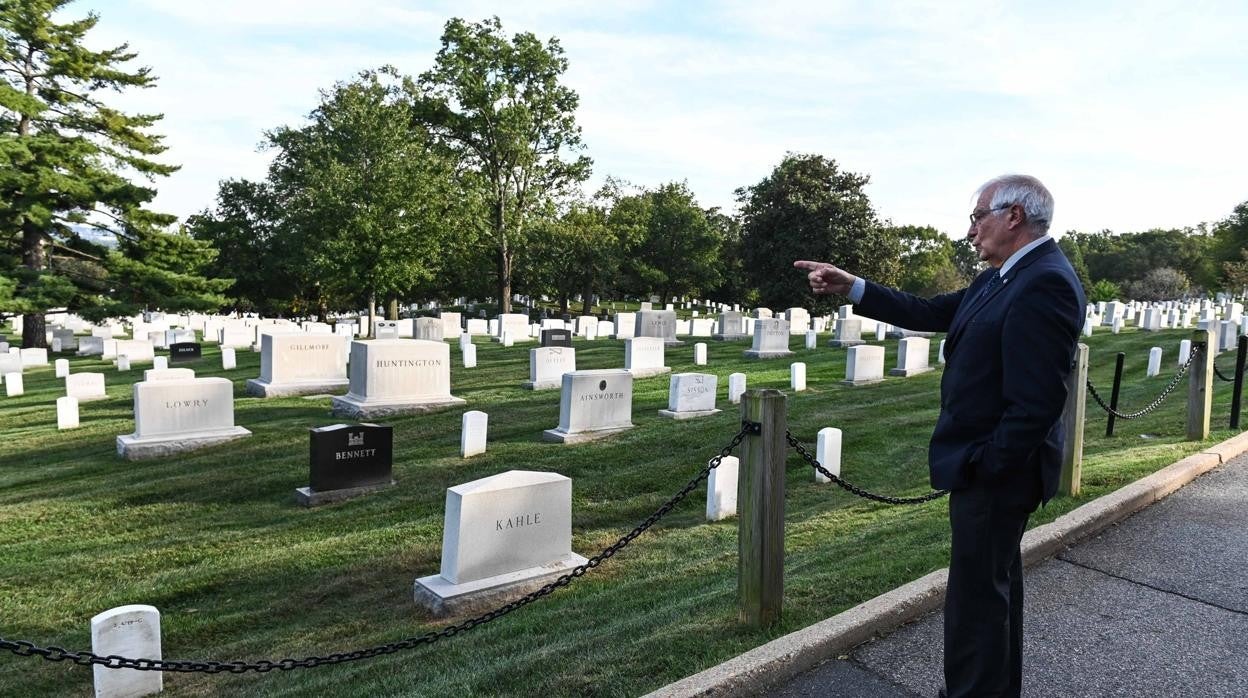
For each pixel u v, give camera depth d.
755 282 52.16
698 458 11.23
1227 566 5.19
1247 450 8.67
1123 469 7.64
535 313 54.94
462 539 6.50
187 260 30.83
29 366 24.91
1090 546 5.61
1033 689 3.65
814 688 3.72
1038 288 2.77
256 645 6.02
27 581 7.47
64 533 8.85
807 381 18.81
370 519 9.05
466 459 11.55
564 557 7.15
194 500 9.95
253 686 5.31
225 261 54.16
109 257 29.16
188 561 7.94
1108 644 4.09
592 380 12.84
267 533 8.68
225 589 7.25
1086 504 6.22
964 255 86.12
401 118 35.12
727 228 75.88
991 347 2.93
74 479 11.12
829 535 7.28
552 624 5.53
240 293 55.31
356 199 32.78
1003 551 2.97
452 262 48.03
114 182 28.83
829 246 47.59
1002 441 2.75
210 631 6.38
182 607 6.91
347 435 9.94
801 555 6.51
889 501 4.99
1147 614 4.46
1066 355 2.72
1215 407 12.16
